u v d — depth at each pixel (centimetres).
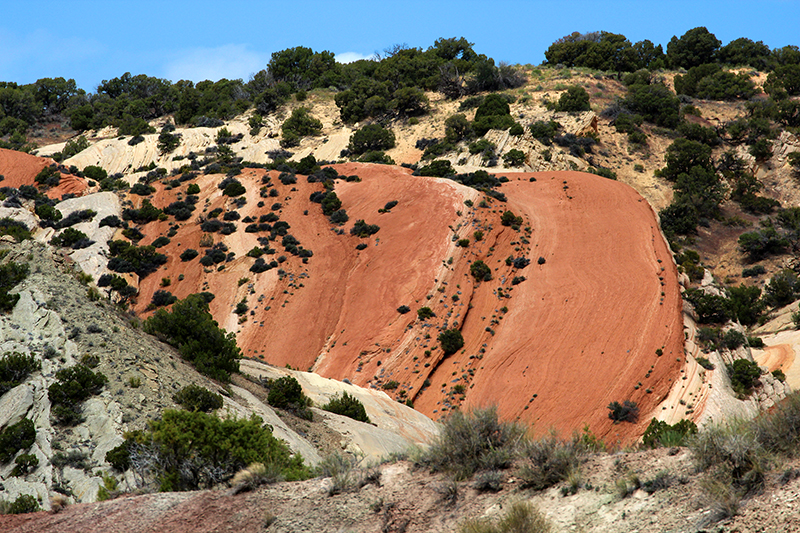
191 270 6744
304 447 2269
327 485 962
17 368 2191
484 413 934
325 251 7062
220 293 6384
